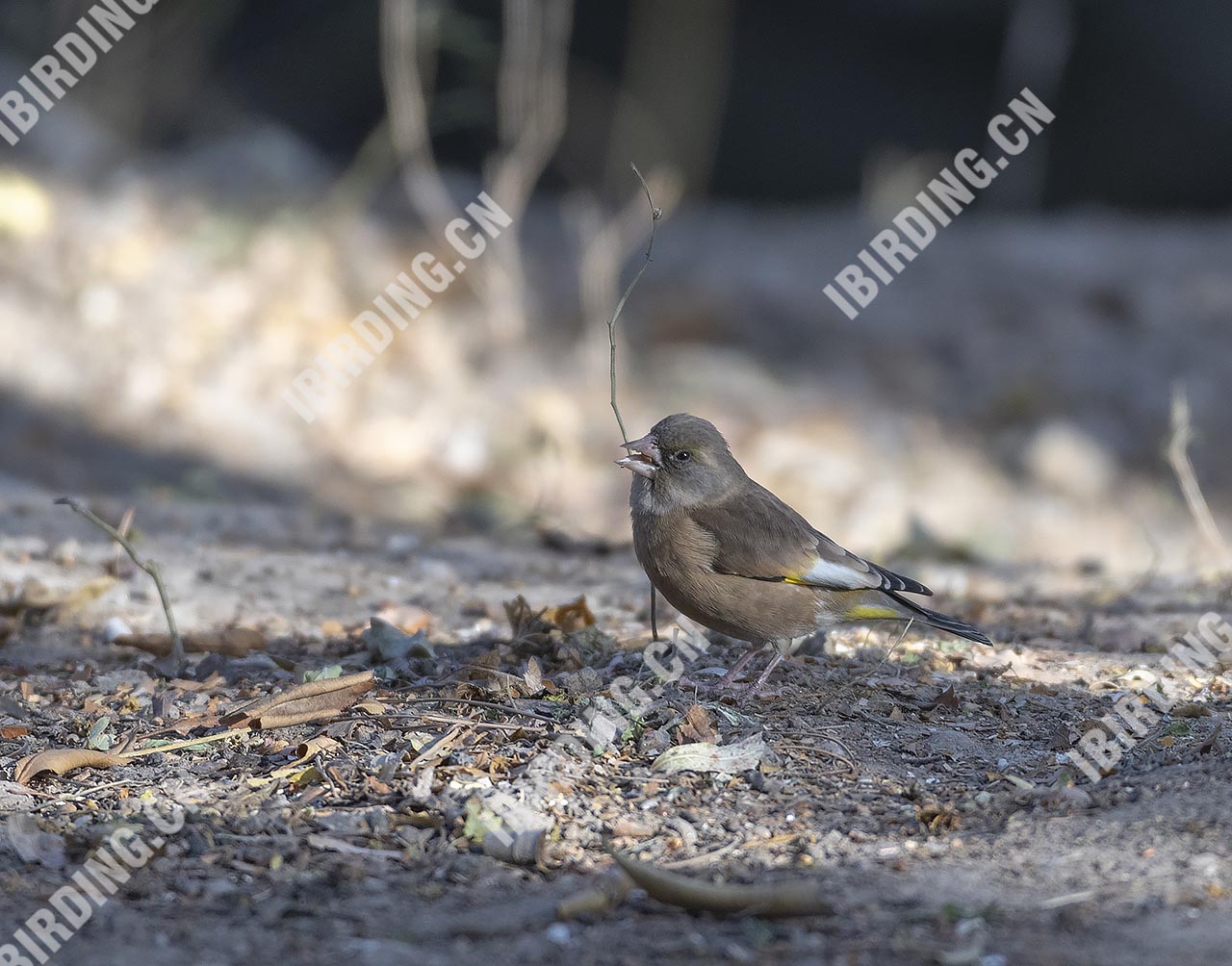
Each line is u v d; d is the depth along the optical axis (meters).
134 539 10.88
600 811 6.02
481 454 16.30
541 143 18.81
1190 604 9.98
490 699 7.09
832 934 4.93
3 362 15.90
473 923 5.08
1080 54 30.25
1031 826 5.83
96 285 17.44
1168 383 19.27
